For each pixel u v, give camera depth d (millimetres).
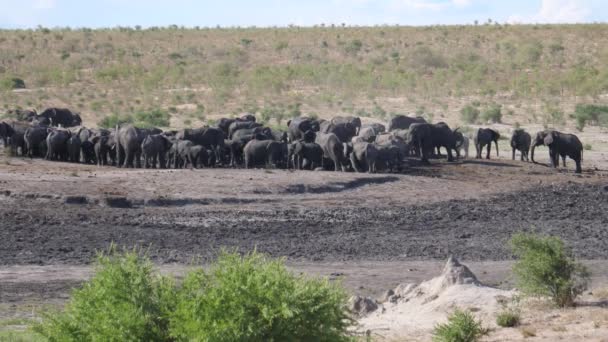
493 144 181000
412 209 103000
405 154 141125
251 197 103562
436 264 75062
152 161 133250
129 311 29656
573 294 52562
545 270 51938
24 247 77688
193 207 98375
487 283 65500
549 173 135000
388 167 127562
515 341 44094
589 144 180625
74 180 106000
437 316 51719
